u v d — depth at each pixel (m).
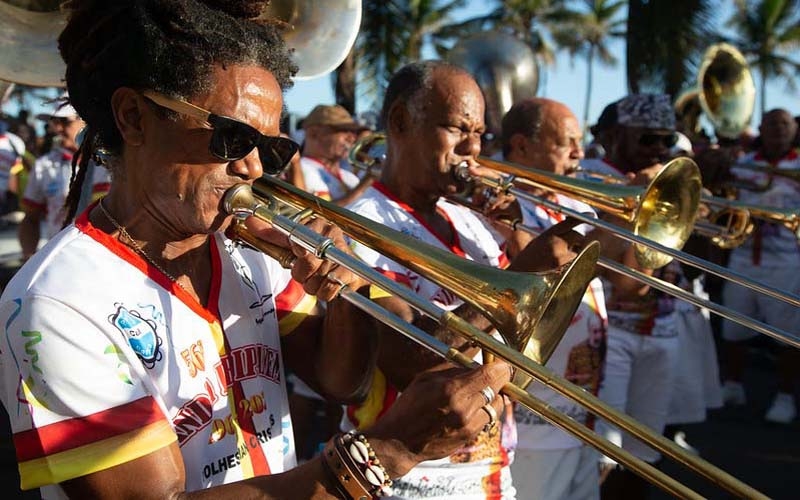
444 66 2.49
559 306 1.62
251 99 1.45
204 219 1.47
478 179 2.48
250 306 1.67
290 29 1.93
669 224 2.65
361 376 1.79
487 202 2.63
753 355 8.00
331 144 6.11
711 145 6.68
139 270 1.48
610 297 3.90
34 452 1.29
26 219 5.98
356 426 2.39
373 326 1.79
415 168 2.48
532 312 1.49
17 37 1.71
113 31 1.45
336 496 1.33
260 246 1.62
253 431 1.60
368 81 13.95
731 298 6.21
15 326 1.33
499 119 4.63
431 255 1.59
